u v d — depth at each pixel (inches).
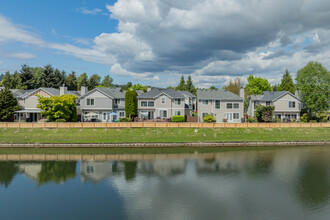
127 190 1041.5
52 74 4119.1
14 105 2342.5
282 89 3676.2
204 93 2568.9
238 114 2477.9
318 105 2394.2
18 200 952.9
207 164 1407.5
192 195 989.8
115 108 2506.2
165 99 2522.1
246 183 1118.4
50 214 839.1
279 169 1315.2
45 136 1887.3
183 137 1932.8
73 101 2214.6
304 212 855.1
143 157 1555.1
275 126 2111.2
